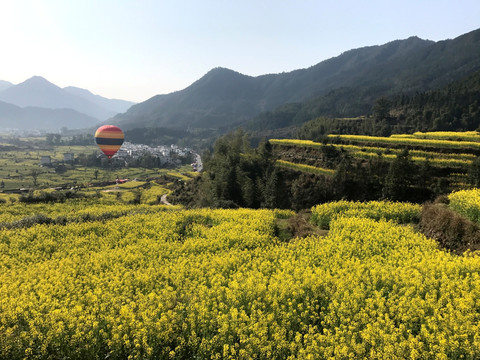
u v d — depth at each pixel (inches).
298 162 2615.7
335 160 2325.3
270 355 311.3
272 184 2090.3
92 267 590.6
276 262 593.3
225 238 783.7
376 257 569.9
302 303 390.0
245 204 2230.6
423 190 1766.7
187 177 5088.6
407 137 2659.9
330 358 287.6
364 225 778.2
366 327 339.3
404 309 356.8
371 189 1934.1
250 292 412.5
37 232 849.5
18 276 532.4
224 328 328.2
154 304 401.1
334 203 1043.3
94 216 1094.4
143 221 1017.5
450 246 634.2
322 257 592.7
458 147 2138.3
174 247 730.2
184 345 332.2
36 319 361.7
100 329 354.3
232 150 2888.8
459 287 390.6
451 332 310.3
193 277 519.5
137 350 322.7
